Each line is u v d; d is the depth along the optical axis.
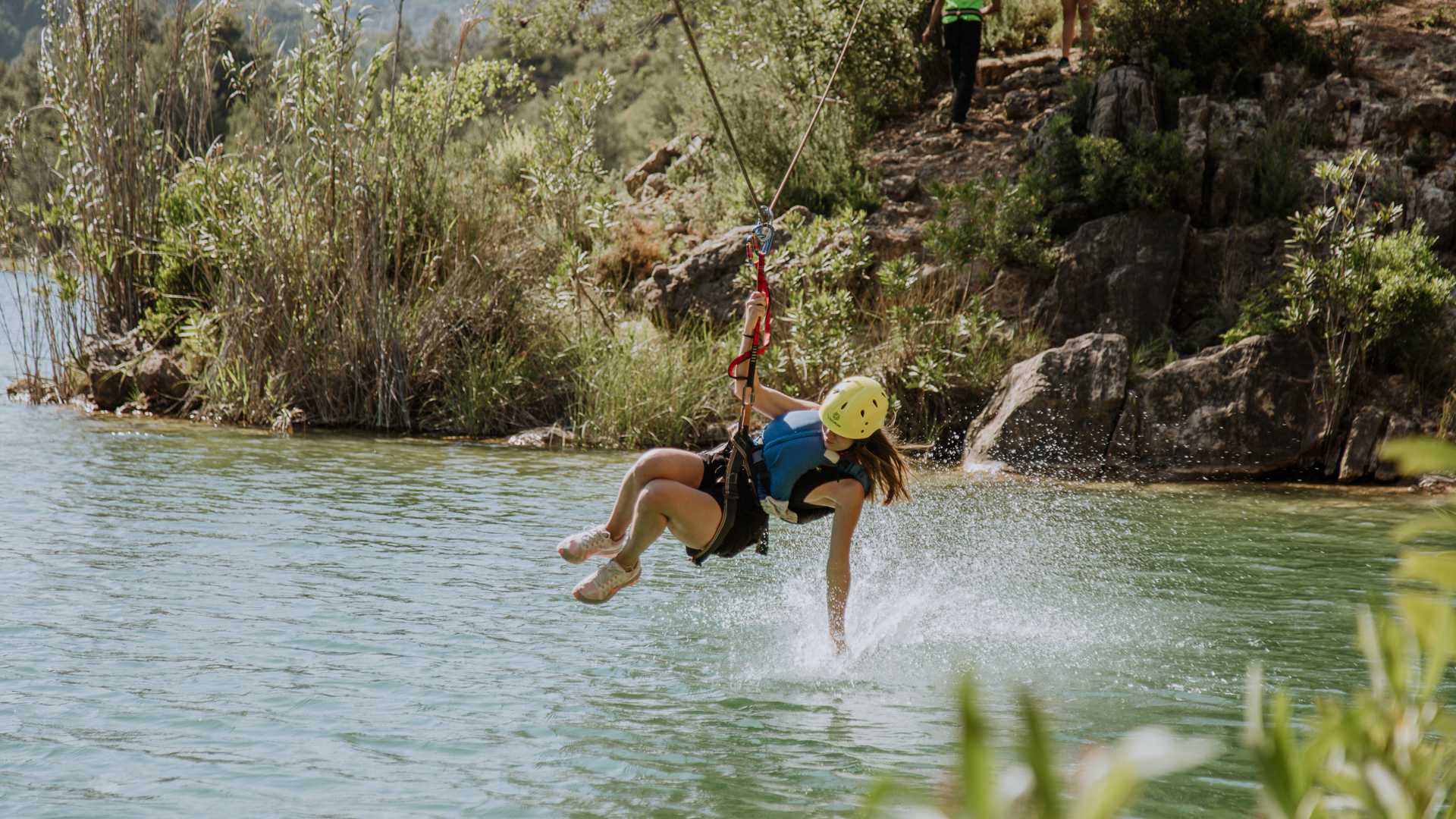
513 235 14.70
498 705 4.67
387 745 4.21
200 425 12.98
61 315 14.50
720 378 13.43
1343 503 10.37
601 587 5.20
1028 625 6.16
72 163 14.60
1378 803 0.86
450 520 8.44
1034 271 13.87
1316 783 0.87
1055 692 5.01
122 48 14.59
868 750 4.25
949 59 18.17
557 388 13.70
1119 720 4.63
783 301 14.07
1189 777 4.00
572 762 4.09
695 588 6.88
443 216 14.27
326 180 13.54
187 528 7.80
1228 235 13.73
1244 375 12.01
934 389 12.66
